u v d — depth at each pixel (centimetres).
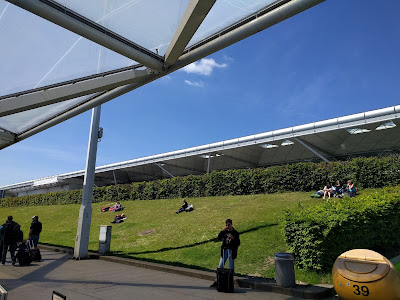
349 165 1727
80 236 1223
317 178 1811
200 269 926
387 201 980
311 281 732
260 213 1455
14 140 1130
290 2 445
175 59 549
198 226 1484
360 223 851
